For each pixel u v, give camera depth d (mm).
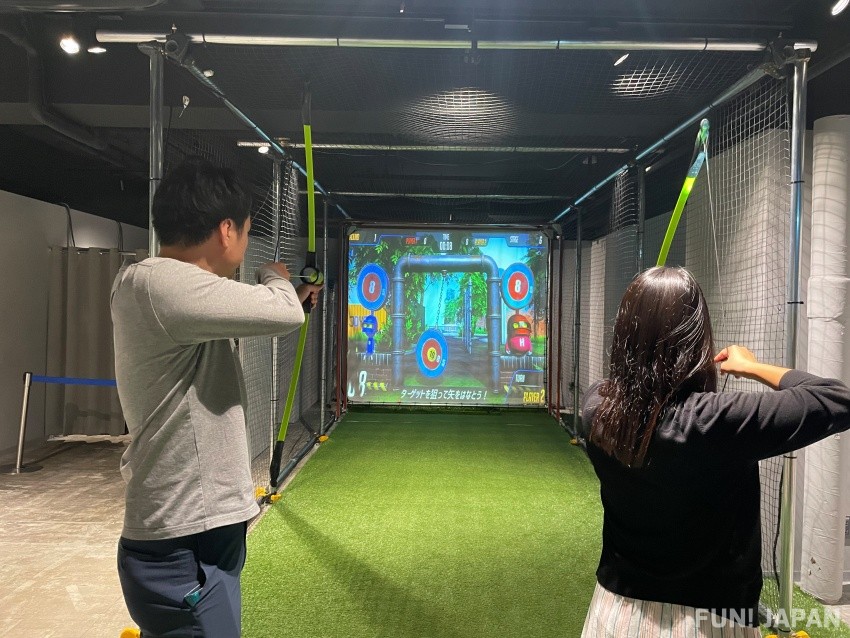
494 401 6980
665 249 1714
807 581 2602
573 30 2846
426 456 4816
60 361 5344
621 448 925
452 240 6969
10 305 4910
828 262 2576
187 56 2258
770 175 2727
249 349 4371
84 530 3230
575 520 3408
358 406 7020
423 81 3307
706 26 2881
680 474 885
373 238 6957
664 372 925
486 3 2918
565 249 7148
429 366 6996
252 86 3359
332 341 6945
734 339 3039
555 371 7020
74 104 3439
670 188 4926
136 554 1077
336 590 2557
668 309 954
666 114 3525
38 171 5078
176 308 1026
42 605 2432
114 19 3020
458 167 5102
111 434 5301
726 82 3088
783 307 2674
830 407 843
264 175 4895
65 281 5383
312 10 2996
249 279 4188
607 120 3668
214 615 1080
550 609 2416
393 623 2299
